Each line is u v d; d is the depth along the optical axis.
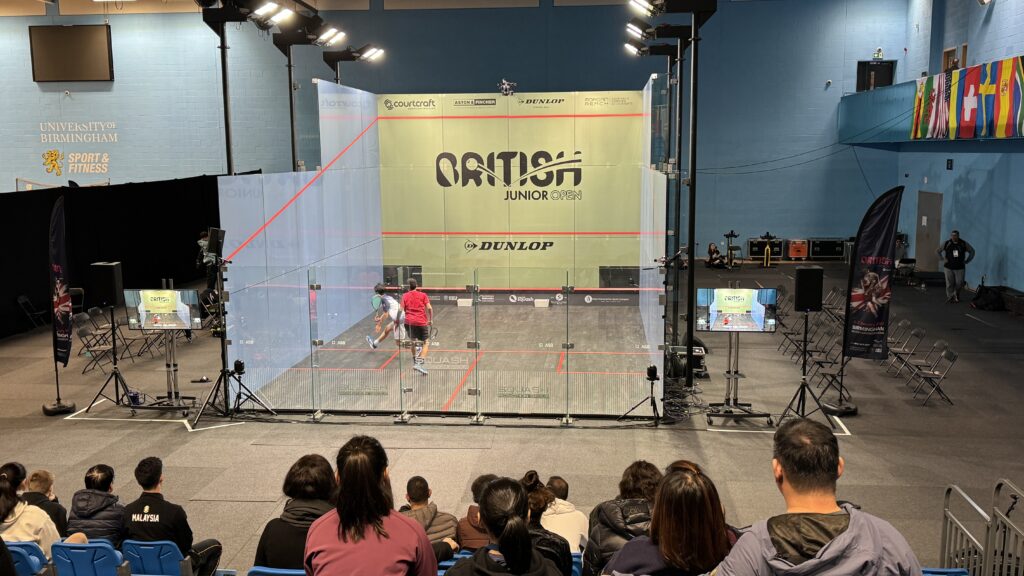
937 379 12.77
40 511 6.10
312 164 18.72
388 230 20.12
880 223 11.56
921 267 24.33
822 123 26.02
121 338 16.22
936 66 23.11
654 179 14.56
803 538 2.14
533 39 24.66
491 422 11.88
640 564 2.98
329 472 4.81
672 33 13.74
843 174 26.22
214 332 12.16
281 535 4.61
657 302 11.63
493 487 3.25
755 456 10.47
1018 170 18.77
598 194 19.77
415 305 12.03
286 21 15.82
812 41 25.64
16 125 25.75
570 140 19.64
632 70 24.73
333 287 13.23
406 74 24.94
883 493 9.30
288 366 12.62
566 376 12.00
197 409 12.35
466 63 24.81
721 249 26.92
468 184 19.91
